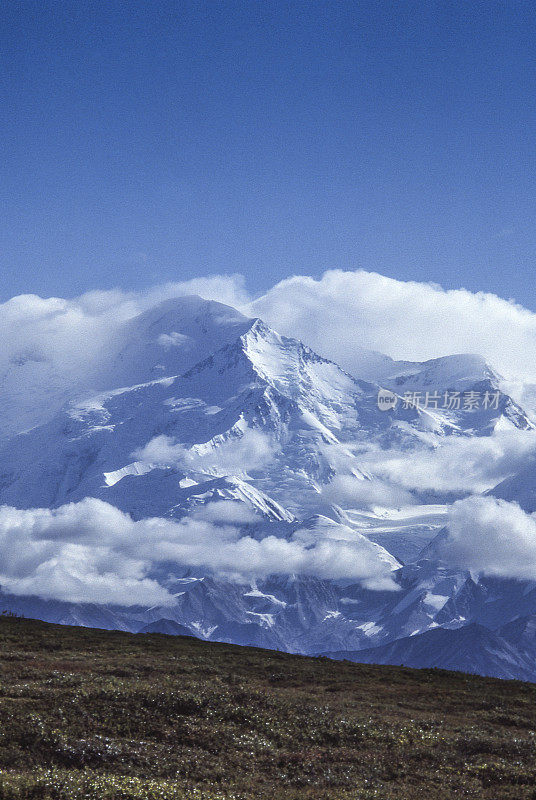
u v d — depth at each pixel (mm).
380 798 168125
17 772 167750
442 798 170625
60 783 159000
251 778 177625
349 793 169875
